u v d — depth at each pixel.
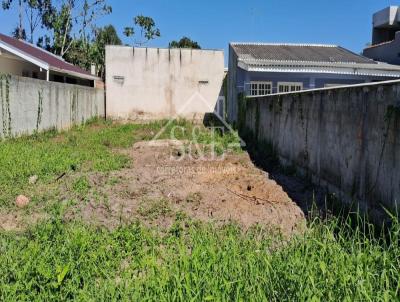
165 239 4.95
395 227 4.12
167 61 22.75
